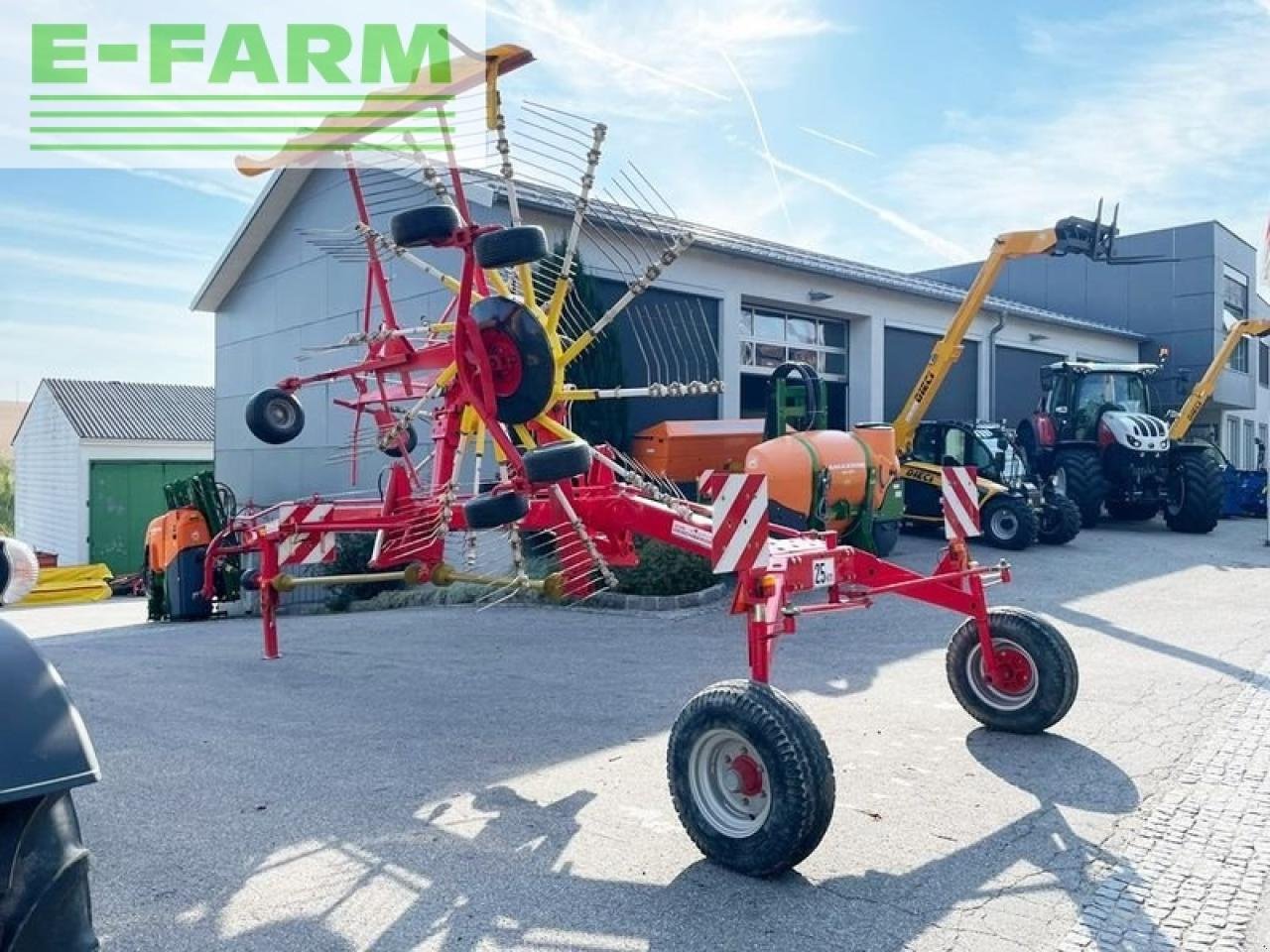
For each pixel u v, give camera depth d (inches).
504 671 301.4
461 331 203.8
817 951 128.6
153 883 148.5
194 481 600.4
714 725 155.3
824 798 146.3
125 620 654.5
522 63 213.0
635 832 168.6
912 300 800.9
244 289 779.4
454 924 135.6
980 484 595.2
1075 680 216.1
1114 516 800.3
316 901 142.3
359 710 254.7
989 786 189.8
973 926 135.4
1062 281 1220.5
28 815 80.4
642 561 423.8
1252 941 131.6
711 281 620.7
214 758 211.9
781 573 177.0
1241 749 212.1
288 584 333.4
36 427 1407.5
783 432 498.0
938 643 325.1
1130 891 146.5
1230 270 1193.4
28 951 78.8
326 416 681.0
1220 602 407.2
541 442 227.8
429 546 251.3
